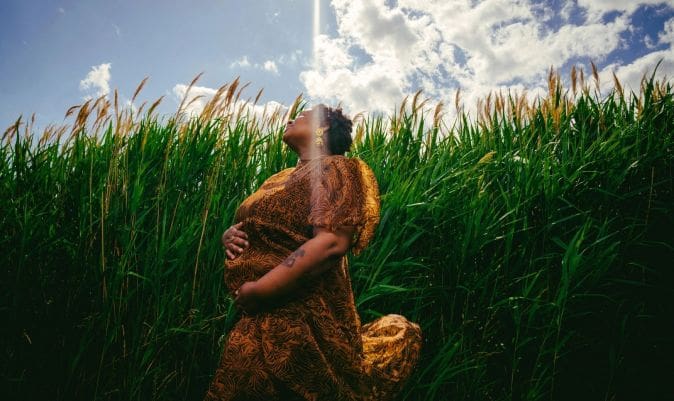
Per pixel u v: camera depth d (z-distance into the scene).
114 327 1.75
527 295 2.09
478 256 2.29
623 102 2.97
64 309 1.78
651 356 2.13
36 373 1.71
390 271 2.21
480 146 2.97
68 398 1.71
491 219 2.29
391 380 1.45
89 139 2.49
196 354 1.96
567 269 1.99
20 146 2.23
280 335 1.27
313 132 1.50
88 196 2.07
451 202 2.44
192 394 1.90
